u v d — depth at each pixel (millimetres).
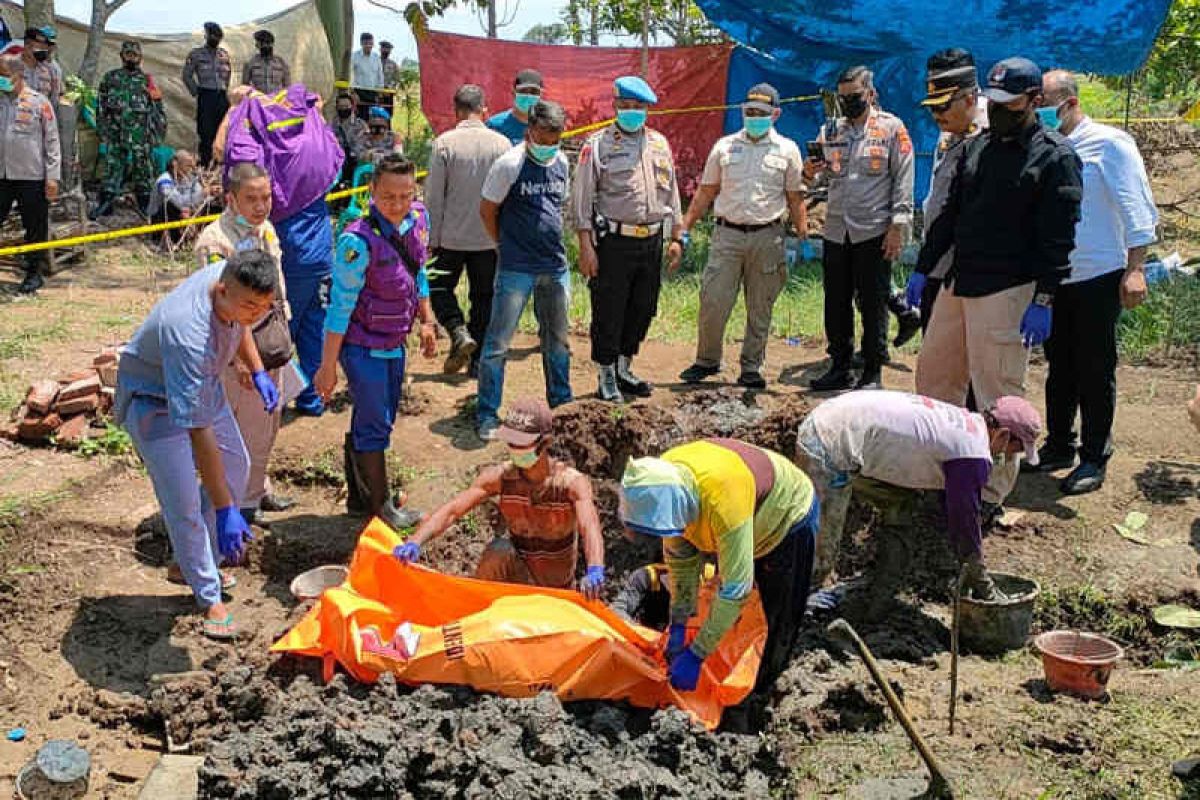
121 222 14047
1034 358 9727
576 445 7227
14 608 5797
